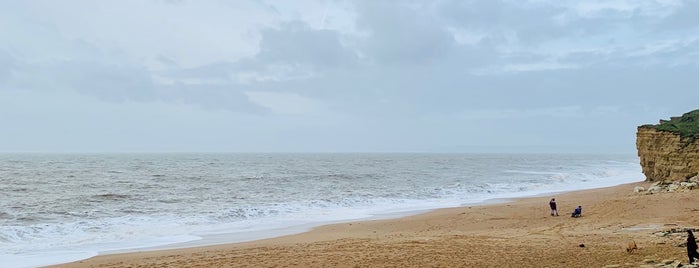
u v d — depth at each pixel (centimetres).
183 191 4569
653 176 4962
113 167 9012
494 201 3944
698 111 5194
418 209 3469
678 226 2191
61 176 6412
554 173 7812
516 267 1505
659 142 4778
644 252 1619
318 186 5262
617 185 5234
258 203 3728
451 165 11144
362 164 11475
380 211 3372
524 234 2211
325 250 1864
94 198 3925
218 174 7031
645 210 2684
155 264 1697
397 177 6769
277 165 10469
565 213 2947
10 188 4681
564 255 1652
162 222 2812
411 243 1981
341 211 3366
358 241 2097
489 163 12612
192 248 2097
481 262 1584
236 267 1597
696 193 3036
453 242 1988
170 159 14662
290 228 2678
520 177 6875
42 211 3198
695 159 4297
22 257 1922
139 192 4403
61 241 2248
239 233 2523
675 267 1327
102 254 1983
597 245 1819
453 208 3475
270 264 1625
